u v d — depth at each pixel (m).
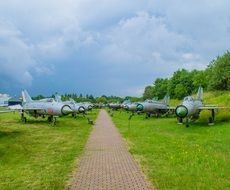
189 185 11.48
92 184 11.85
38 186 11.73
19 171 14.10
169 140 24.02
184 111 34.28
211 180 12.14
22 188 11.52
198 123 37.44
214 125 34.62
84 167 14.75
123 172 13.66
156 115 55.22
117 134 28.84
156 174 13.16
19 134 29.20
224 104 46.38
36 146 21.70
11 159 16.95
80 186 11.62
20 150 19.86
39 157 17.53
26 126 37.34
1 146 21.31
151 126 36.34
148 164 15.28
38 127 36.31
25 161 16.41
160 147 20.56
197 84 88.50
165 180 12.16
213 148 19.92
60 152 19.11
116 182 12.07
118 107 101.44
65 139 25.55
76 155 18.00
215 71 64.44
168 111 54.34
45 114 42.22
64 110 41.09
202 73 89.31
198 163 15.32
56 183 12.02
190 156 17.00
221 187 11.27
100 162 15.89
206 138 25.03
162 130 31.89
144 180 12.32
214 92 65.56
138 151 18.97
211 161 15.65
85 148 20.61
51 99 43.06
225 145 21.16
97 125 39.28
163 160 16.28
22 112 42.66
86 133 29.89
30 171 14.10
